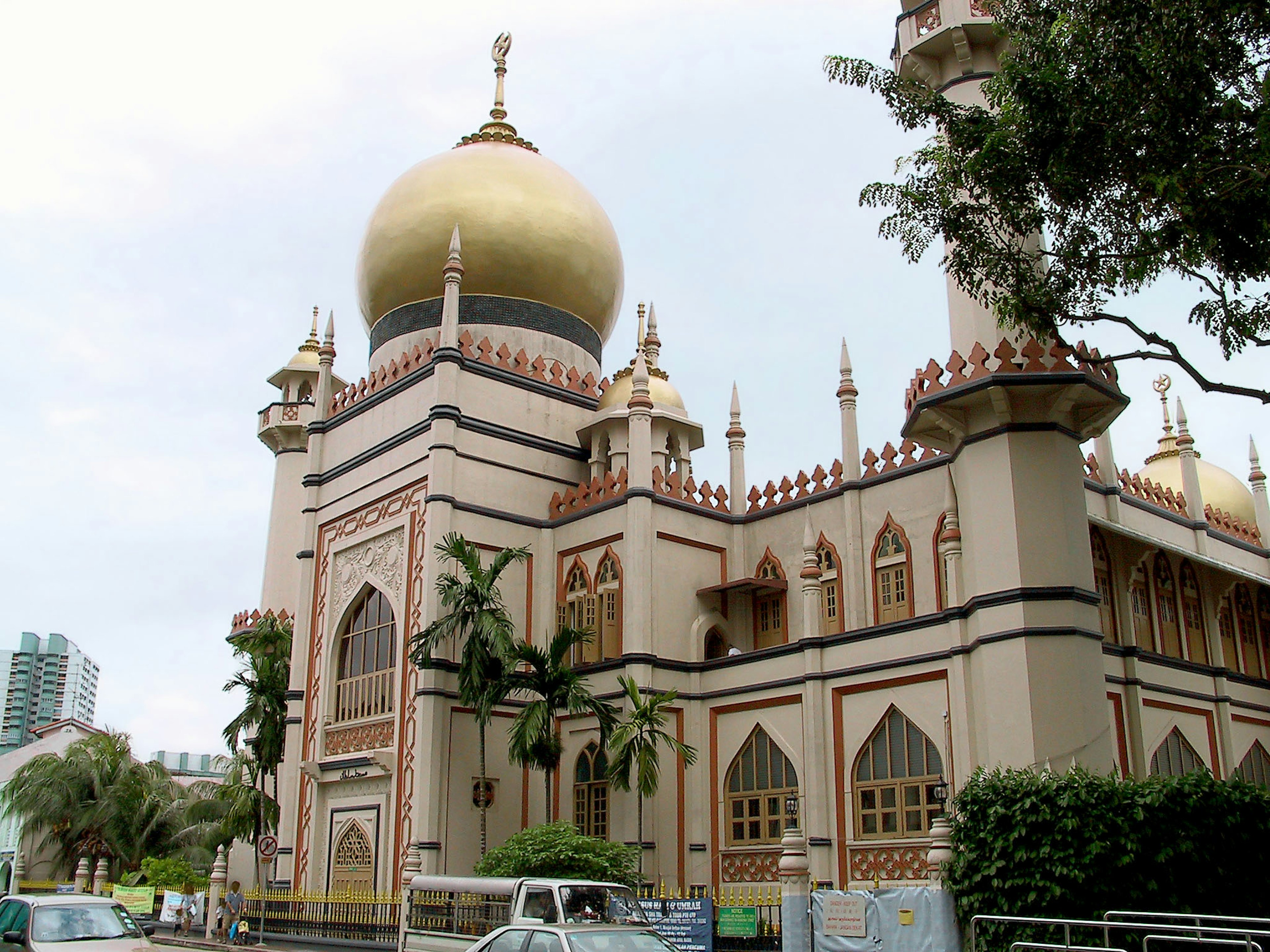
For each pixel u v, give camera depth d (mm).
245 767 34656
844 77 16969
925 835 19328
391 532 26719
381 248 30391
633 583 24375
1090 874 13008
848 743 20906
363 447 28609
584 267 30875
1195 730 23703
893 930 14242
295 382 40469
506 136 33531
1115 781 13836
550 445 28156
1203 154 13617
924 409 18438
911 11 21047
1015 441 17781
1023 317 15734
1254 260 13703
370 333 31875
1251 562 29625
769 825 22062
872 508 24562
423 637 23500
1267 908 13672
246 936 25188
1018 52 16281
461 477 26000
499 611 23391
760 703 22766
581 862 19266
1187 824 13516
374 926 22562
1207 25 13523
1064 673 16656
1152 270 14273
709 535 26578
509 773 24938
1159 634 24891
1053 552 17219
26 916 14516
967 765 18172
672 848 23031
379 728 25547
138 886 34281
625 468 27609
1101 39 14078
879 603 24000
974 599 17781
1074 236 15352
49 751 55688
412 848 22875
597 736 24359
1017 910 13344
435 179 30531
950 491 19594
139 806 41906
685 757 21938
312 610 29094
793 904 15047
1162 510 26531
